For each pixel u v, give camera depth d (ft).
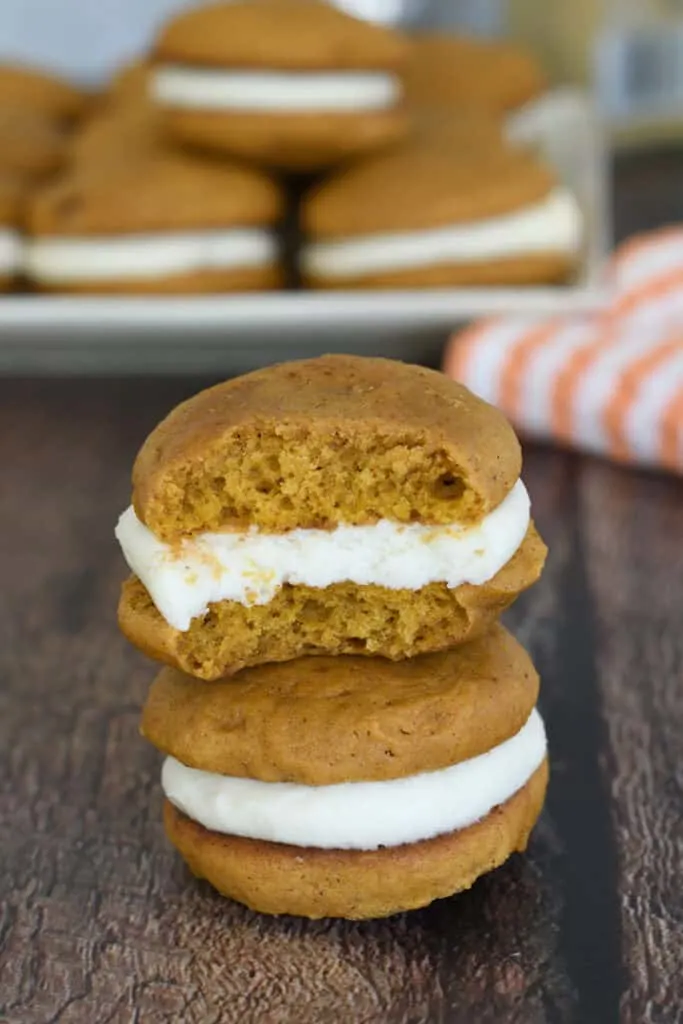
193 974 1.27
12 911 1.33
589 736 1.48
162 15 3.32
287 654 1.31
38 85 2.76
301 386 1.30
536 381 1.89
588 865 1.35
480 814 1.29
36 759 1.48
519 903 1.31
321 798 1.27
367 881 1.28
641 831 1.38
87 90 3.15
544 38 3.36
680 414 1.81
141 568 1.29
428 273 2.10
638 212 2.91
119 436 2.00
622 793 1.42
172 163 2.19
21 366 2.18
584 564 1.71
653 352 1.90
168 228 2.13
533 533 1.33
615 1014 1.24
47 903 1.33
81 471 1.93
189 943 1.29
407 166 2.15
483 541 1.27
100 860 1.37
